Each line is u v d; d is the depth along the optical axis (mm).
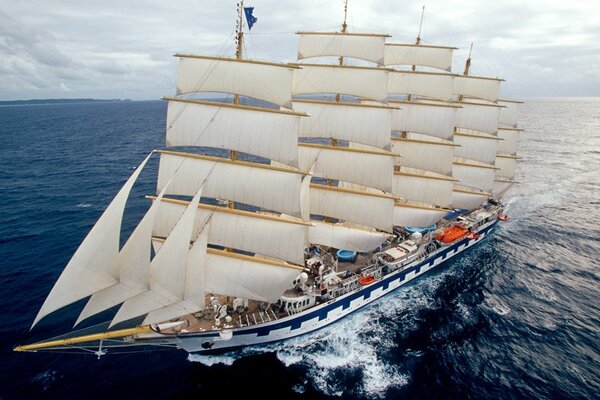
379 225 33375
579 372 24094
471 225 42062
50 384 22047
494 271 37656
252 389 22875
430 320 30016
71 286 19359
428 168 40094
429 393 22688
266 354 26250
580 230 47719
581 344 26656
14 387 21641
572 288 34156
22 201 50531
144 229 20859
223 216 26359
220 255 25297
